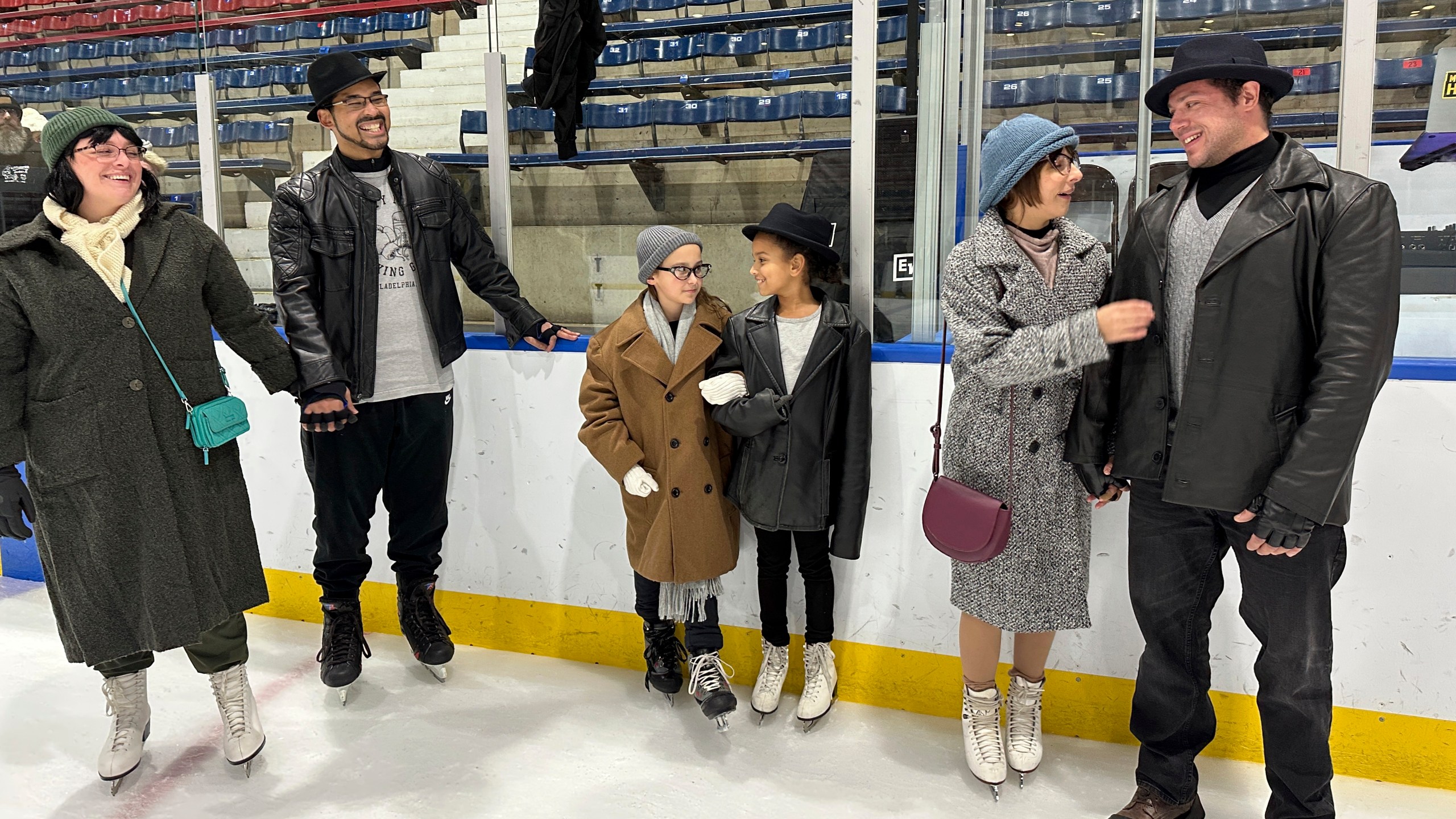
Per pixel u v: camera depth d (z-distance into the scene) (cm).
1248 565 159
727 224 313
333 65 226
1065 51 258
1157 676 176
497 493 276
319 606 300
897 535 236
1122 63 255
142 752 213
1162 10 251
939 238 249
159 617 192
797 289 217
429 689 255
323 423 225
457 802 200
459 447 278
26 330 183
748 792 203
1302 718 158
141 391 189
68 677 263
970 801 199
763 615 235
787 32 433
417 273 243
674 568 222
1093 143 258
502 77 276
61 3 409
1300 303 145
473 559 282
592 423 226
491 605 283
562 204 317
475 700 249
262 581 216
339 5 489
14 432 185
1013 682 208
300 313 225
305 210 230
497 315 286
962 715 231
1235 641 210
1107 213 257
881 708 243
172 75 367
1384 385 191
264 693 253
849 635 245
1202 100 149
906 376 229
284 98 393
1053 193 174
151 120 365
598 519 265
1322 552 152
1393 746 202
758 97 399
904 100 245
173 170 350
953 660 235
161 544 192
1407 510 195
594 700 248
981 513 177
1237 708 212
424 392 248
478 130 402
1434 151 201
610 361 223
